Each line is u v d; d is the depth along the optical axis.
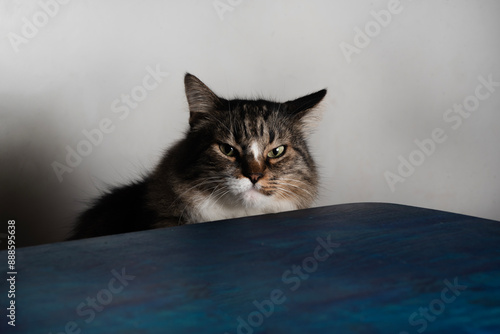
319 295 0.77
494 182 3.10
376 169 2.86
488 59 2.95
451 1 2.82
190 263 0.91
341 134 2.75
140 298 0.76
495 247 1.01
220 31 2.47
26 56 2.20
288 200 1.90
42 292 0.78
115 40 2.32
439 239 1.07
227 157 1.83
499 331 0.67
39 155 2.30
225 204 1.84
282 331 0.66
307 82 2.65
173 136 2.49
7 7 2.14
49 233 2.38
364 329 0.67
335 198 2.79
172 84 2.44
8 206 2.29
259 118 1.87
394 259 0.94
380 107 2.79
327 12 2.61
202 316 0.70
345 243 1.04
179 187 1.84
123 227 1.86
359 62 2.71
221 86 2.52
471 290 0.80
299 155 1.94
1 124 2.22
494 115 3.03
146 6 2.33
